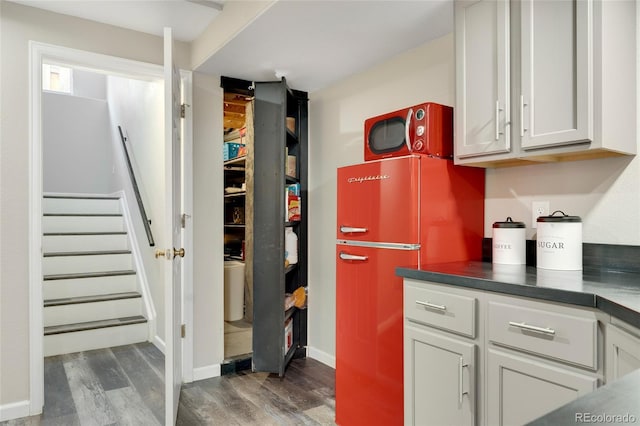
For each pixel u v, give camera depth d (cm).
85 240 438
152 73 283
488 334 149
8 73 239
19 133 243
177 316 254
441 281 165
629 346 107
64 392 274
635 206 168
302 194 345
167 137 222
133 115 456
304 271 346
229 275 407
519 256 195
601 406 50
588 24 151
